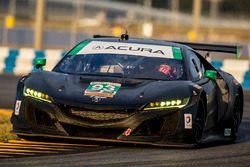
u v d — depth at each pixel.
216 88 29.56
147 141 24.70
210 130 28.80
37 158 22.72
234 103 30.84
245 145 28.36
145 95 25.11
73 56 28.50
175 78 27.30
